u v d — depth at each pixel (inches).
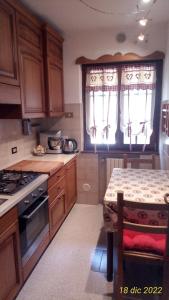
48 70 107.6
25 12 84.7
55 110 118.1
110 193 73.7
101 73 126.3
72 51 125.8
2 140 95.1
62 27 116.4
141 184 83.0
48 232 91.5
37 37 98.9
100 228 109.1
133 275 77.0
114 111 128.8
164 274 57.4
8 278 62.5
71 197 125.6
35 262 80.6
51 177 92.7
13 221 63.5
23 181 78.0
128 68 122.2
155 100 124.6
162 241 62.9
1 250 58.5
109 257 73.9
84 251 92.3
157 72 122.4
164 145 112.3
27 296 70.7
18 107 86.0
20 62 83.9
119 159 126.6
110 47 121.0
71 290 72.9
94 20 107.7
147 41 116.3
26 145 117.0
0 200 63.1
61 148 128.4
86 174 134.9
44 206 85.7
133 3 89.9
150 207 52.6
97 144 135.6
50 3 89.3
